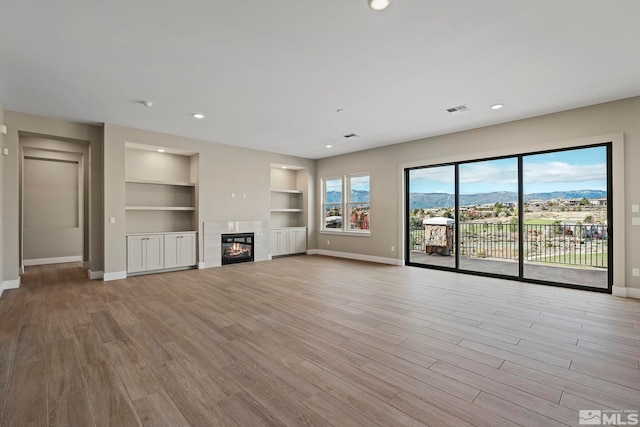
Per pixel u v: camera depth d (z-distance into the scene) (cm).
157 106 441
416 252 664
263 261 734
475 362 235
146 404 185
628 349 255
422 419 170
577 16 236
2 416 173
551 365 230
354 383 207
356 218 785
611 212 429
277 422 168
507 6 225
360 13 234
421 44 278
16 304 388
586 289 443
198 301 401
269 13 234
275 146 709
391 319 330
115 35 263
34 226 696
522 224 510
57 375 218
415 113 469
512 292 438
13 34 260
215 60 308
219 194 673
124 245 548
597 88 375
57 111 464
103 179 527
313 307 374
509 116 482
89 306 380
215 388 202
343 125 536
